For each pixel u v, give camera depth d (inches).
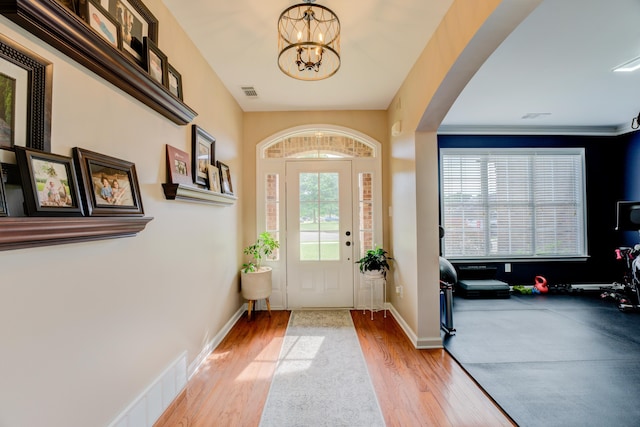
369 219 155.6
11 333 37.8
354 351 105.0
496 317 141.1
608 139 192.7
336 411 72.8
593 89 132.3
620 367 93.0
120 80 55.8
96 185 50.6
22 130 39.1
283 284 153.9
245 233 152.6
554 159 192.1
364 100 141.6
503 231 192.4
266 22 83.0
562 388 81.6
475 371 90.7
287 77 116.4
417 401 76.5
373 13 79.6
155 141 70.5
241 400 77.2
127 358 59.5
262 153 155.2
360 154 158.1
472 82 124.8
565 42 95.5
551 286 189.8
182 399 77.5
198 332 93.1
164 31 75.2
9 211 36.7
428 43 93.7
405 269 123.4
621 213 171.8
